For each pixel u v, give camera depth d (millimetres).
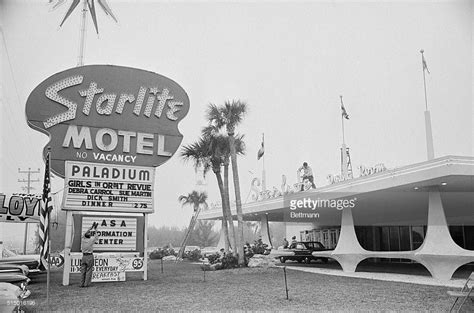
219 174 23406
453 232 23781
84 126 13992
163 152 14734
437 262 13219
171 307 9047
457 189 14578
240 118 21719
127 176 14109
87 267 12641
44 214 10930
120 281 13531
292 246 23656
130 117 14578
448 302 9008
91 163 13758
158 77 15203
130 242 13898
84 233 13367
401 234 25844
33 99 13727
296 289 11453
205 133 22531
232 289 11680
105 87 14484
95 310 8734
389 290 10859
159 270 18734
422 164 12945
